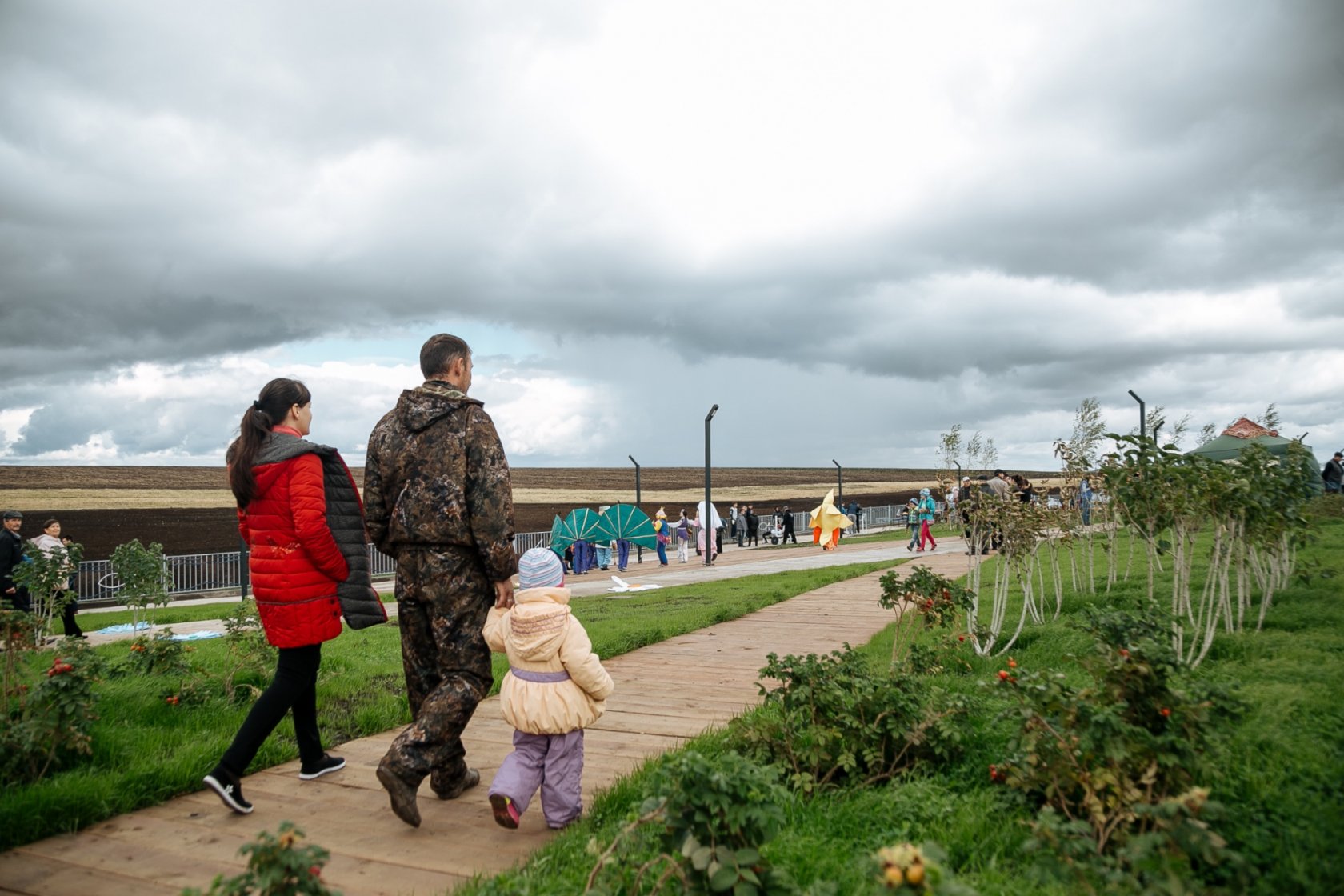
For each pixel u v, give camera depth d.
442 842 3.74
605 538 28.44
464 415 4.11
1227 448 19.61
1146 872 2.65
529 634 3.75
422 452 4.04
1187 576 6.77
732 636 9.72
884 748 4.34
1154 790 3.26
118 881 3.37
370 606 4.32
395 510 4.08
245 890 2.24
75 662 4.82
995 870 3.03
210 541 43.41
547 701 3.75
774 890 2.50
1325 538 12.09
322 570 4.14
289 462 4.09
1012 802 3.64
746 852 2.48
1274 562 8.30
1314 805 3.27
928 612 6.01
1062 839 2.91
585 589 20.31
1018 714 3.63
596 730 5.63
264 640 6.86
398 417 4.16
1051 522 8.39
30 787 4.09
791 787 4.12
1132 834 3.13
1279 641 6.32
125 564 13.23
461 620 4.02
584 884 3.03
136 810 4.21
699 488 113.06
